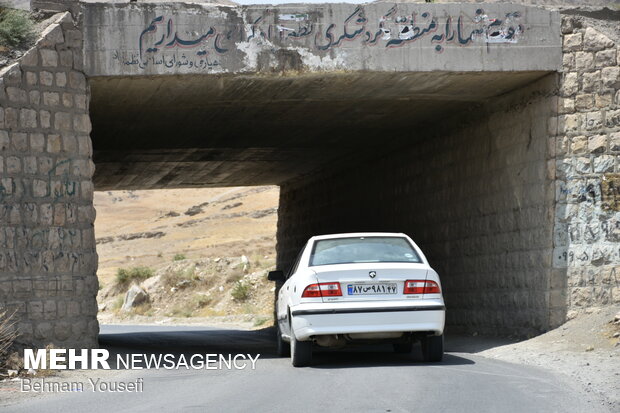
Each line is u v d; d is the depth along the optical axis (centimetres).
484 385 954
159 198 12281
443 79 1655
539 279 1619
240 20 1552
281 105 1888
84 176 1469
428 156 2219
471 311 1933
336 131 2280
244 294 4403
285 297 1315
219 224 9544
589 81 1602
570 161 1592
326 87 1705
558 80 1608
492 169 1839
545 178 1612
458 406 796
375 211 2650
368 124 2175
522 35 1606
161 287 4766
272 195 10700
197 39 1535
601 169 1582
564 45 1616
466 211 1973
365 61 1577
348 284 1152
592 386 949
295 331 1167
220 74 1544
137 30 1512
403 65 1584
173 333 2795
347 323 1138
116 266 8006
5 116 1409
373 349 1571
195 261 5025
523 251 1688
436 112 2002
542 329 1592
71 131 1466
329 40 1573
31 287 1400
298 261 1295
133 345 1975
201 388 1011
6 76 1412
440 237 2133
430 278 1165
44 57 1454
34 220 1415
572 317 1559
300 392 927
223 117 2023
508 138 1769
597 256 1562
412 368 1150
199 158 2753
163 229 9800
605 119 1591
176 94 1706
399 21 1589
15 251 1394
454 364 1214
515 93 1739
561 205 1590
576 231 1577
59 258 1427
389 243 1245
